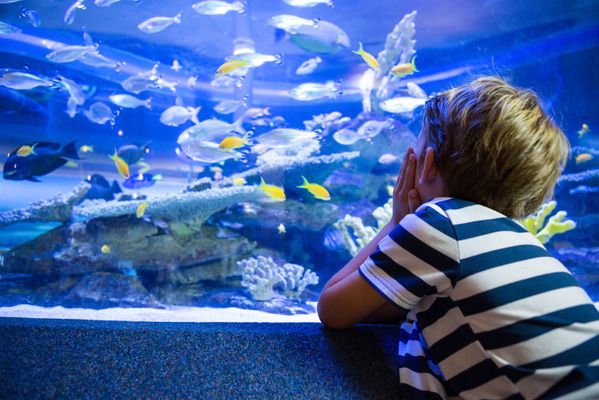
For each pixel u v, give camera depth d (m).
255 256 4.60
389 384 0.92
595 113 9.93
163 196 4.19
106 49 10.24
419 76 11.24
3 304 3.47
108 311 2.86
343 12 9.98
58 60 6.21
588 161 7.13
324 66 11.50
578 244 5.84
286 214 5.03
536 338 0.77
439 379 0.87
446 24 10.18
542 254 0.89
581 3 9.26
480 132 0.94
